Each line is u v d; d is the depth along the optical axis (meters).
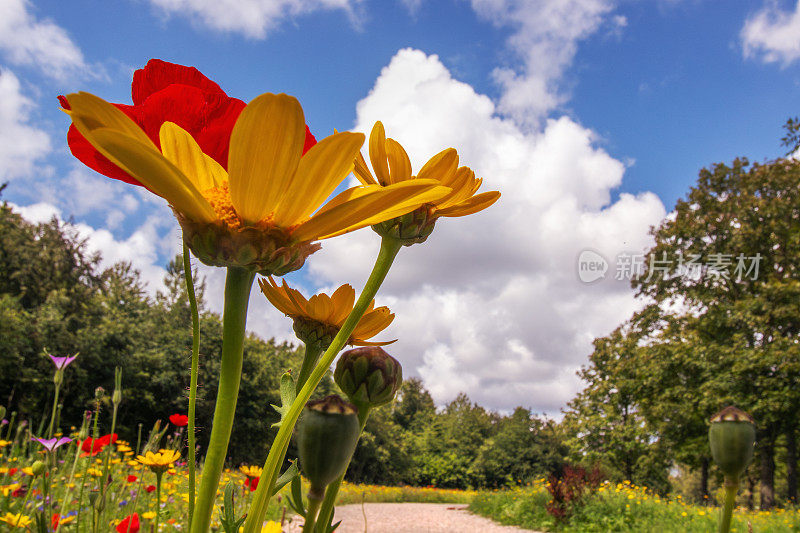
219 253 0.38
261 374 20.83
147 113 0.49
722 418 0.75
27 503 2.02
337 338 0.49
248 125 0.38
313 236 0.42
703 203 17.58
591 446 21.86
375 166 0.63
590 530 9.49
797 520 8.38
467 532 9.63
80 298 21.53
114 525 1.92
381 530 8.80
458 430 43.06
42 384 15.27
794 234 15.45
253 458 19.59
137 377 17.97
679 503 10.80
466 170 0.61
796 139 13.38
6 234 21.95
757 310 15.37
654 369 17.22
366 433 31.78
